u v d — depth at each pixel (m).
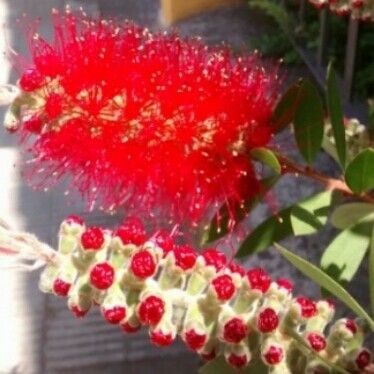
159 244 0.17
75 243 0.17
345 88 0.58
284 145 0.25
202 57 0.20
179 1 0.79
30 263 0.20
